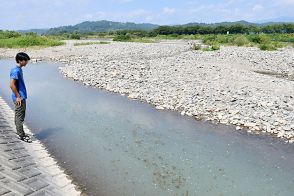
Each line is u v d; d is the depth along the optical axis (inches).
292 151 435.5
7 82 961.5
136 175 369.1
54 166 379.6
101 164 394.9
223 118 562.3
